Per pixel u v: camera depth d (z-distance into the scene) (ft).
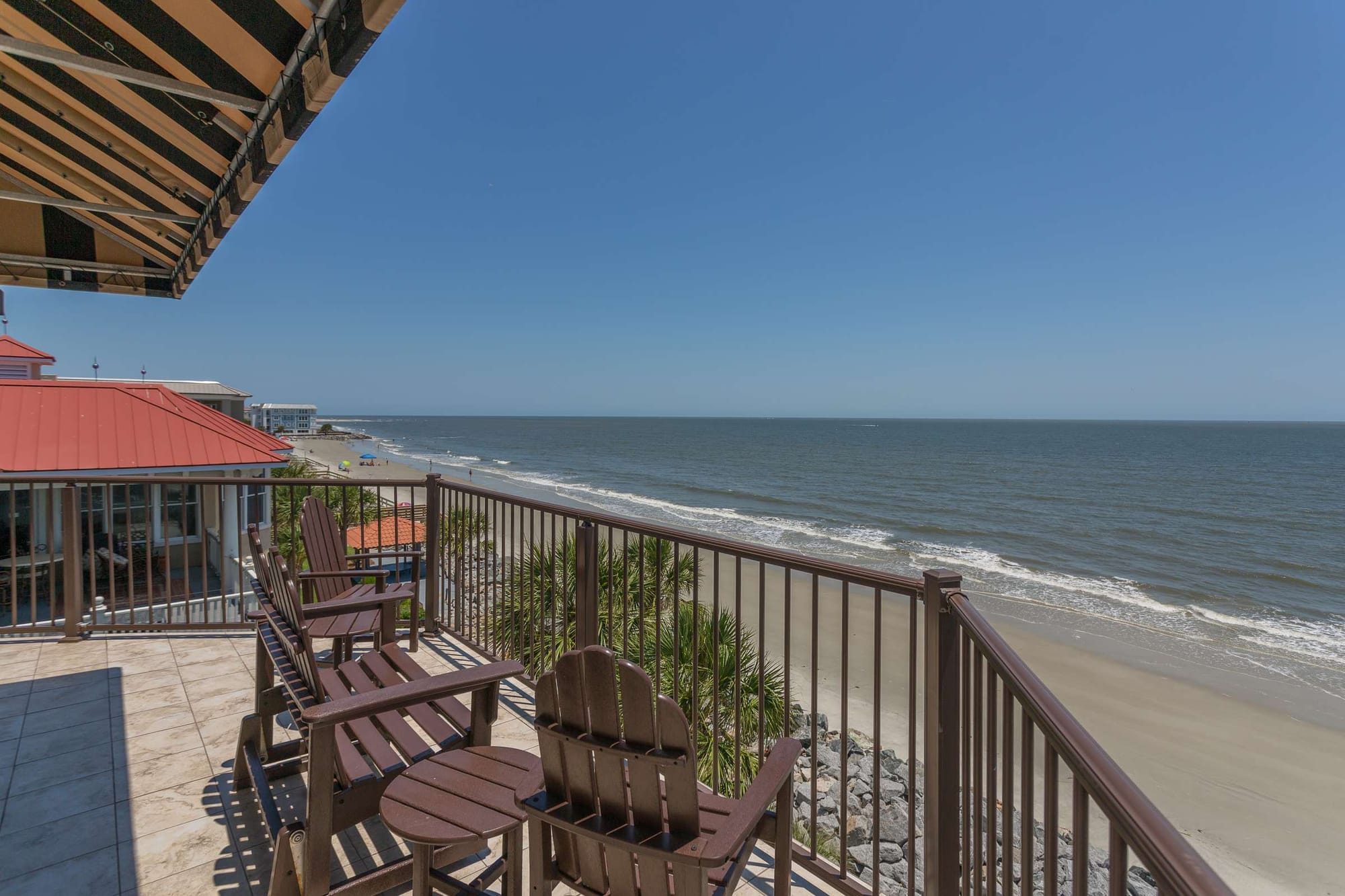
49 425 33.01
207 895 6.49
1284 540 84.74
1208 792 27.76
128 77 7.23
